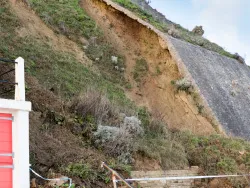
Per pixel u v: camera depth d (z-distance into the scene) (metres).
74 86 13.38
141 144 11.00
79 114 10.73
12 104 6.58
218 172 12.00
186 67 17.14
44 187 7.54
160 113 15.73
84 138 9.99
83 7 19.75
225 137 14.29
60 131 9.62
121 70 17.08
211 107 16.19
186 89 16.62
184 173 11.30
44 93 10.81
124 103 14.65
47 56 14.05
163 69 17.83
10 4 15.55
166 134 12.88
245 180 11.91
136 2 24.45
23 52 13.28
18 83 6.84
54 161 8.30
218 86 18.17
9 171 6.59
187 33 23.84
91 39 17.48
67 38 16.66
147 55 18.48
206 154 12.56
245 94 19.73
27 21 15.48
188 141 13.14
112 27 19.20
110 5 19.69
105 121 11.07
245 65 23.48
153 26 18.86
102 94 12.51
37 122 9.36
